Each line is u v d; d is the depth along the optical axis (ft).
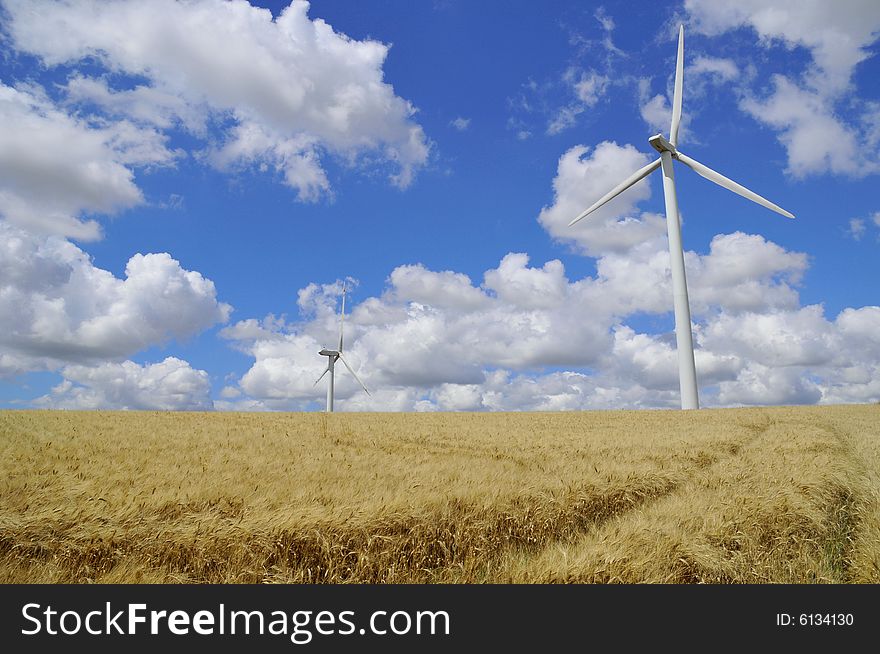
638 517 36.88
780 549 32.60
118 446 71.61
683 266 208.23
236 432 105.40
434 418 176.35
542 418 175.32
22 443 72.08
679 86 205.57
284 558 30.30
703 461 70.03
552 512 39.19
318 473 48.21
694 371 205.36
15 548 29.81
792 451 73.31
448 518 34.76
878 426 132.77
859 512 40.98
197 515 32.12
